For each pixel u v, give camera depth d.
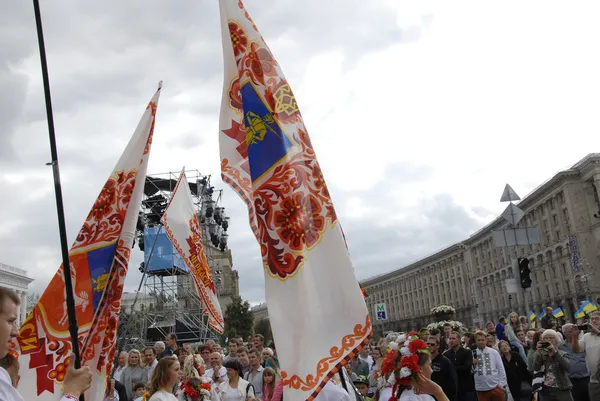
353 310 4.15
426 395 5.53
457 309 108.88
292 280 4.27
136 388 9.84
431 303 120.25
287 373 4.00
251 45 5.03
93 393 4.71
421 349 5.63
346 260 4.28
